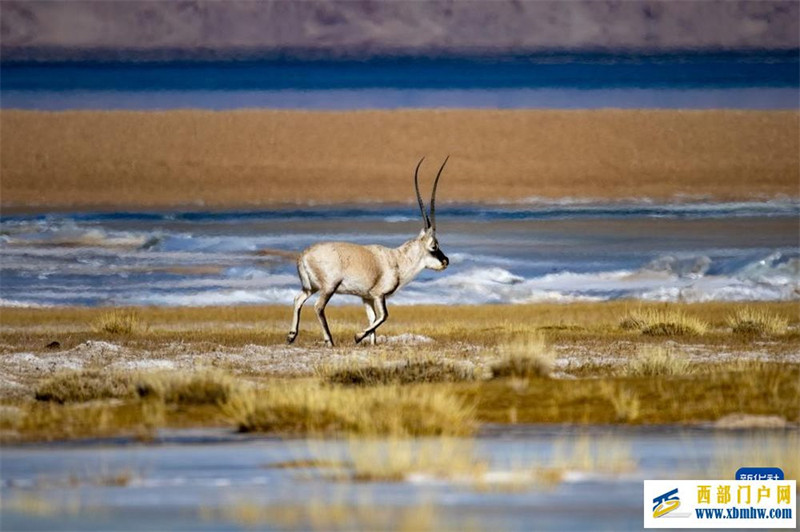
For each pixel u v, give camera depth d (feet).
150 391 210.38
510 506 140.15
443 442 170.50
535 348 233.96
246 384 220.02
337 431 186.19
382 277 289.74
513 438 180.04
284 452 171.22
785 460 158.92
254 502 141.90
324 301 287.48
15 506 141.18
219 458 167.12
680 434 182.19
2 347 285.64
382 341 295.89
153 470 160.04
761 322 321.11
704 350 277.03
